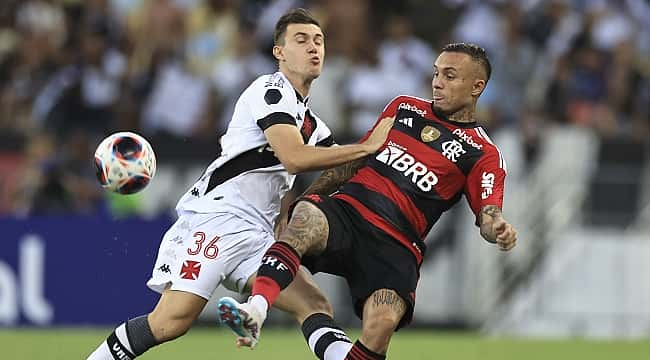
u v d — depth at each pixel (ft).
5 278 134.92
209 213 71.36
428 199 70.79
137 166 72.49
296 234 67.31
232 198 71.56
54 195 142.61
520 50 165.58
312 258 69.92
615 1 171.73
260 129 71.15
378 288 69.36
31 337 127.03
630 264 138.41
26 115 162.81
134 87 161.79
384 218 69.97
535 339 134.51
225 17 165.78
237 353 114.83
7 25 170.19
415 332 137.39
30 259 135.13
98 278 134.41
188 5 167.02
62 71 164.04
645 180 138.21
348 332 133.69
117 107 160.56
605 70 168.45
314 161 68.13
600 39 169.37
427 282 137.39
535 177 138.41
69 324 134.62
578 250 138.21
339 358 70.18
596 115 166.30
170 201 136.05
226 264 70.74
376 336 68.18
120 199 137.59
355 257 69.97
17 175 142.31
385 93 159.12
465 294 137.69
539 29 167.63
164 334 70.44
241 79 161.99
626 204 138.62
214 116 159.94
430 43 165.78
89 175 143.95
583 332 138.51
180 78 161.17
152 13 165.89
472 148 71.05
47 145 143.74
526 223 138.31
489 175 70.18
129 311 134.10
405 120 72.49
